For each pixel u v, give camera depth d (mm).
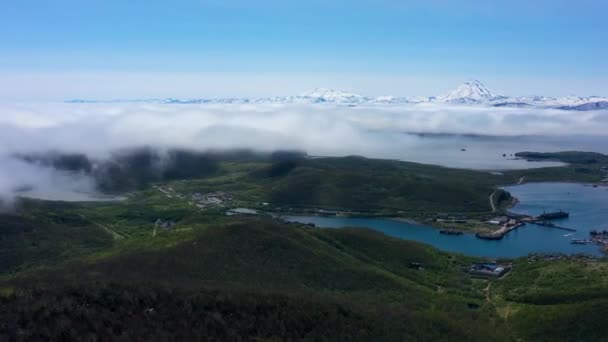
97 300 144875
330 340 151500
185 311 148625
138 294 150875
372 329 164125
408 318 184125
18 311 132250
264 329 149375
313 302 170500
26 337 123125
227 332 143000
